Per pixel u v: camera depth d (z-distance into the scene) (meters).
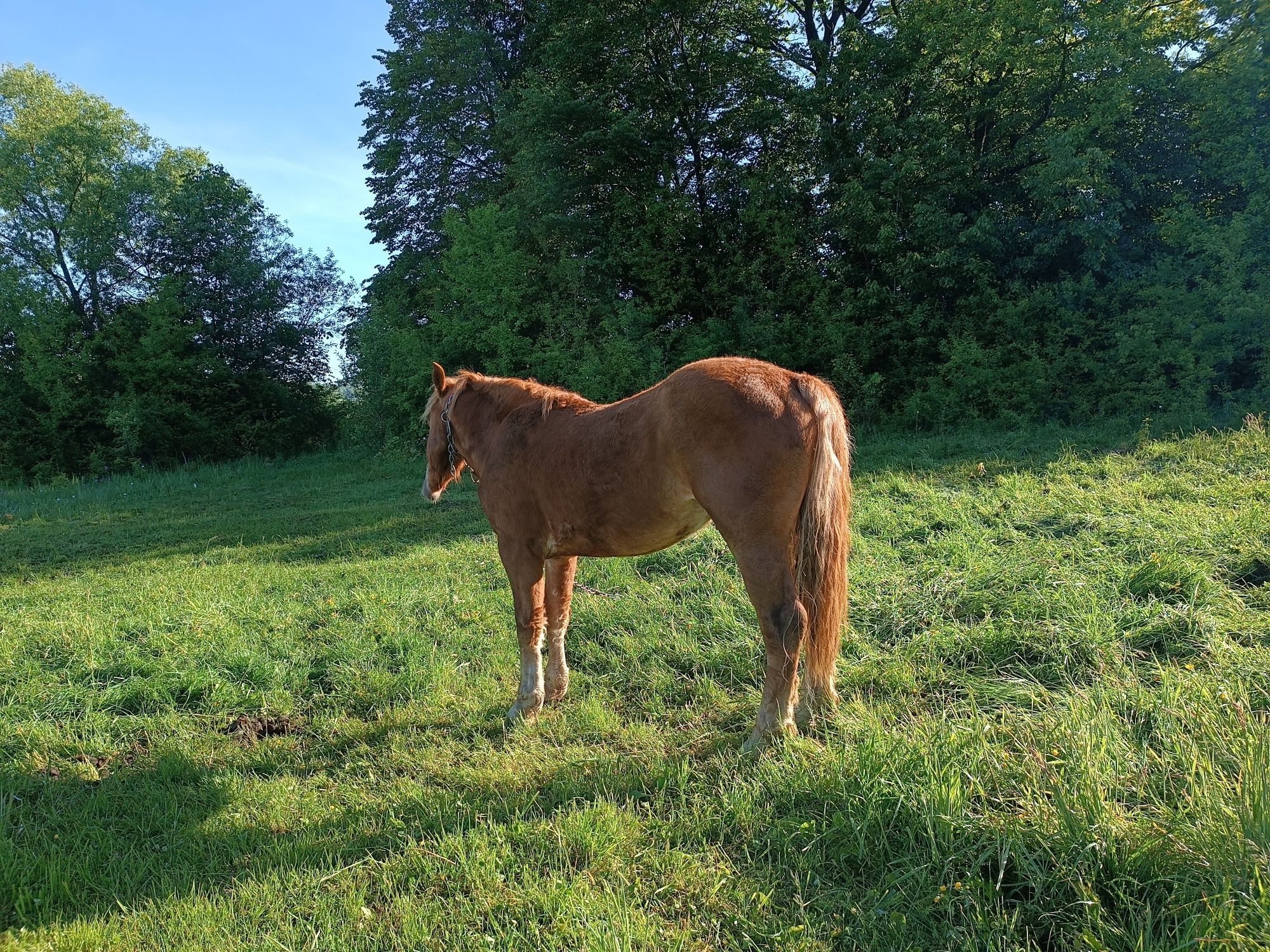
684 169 18.52
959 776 2.72
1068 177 12.39
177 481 18.64
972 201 14.62
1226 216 12.50
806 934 2.31
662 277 16.62
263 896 2.71
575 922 2.40
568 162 17.62
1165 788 2.58
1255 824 2.20
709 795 3.12
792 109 16.67
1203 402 10.98
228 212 24.94
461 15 19.59
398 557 7.88
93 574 8.35
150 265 24.67
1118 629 4.02
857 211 14.78
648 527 3.71
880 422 14.23
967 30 14.16
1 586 8.17
